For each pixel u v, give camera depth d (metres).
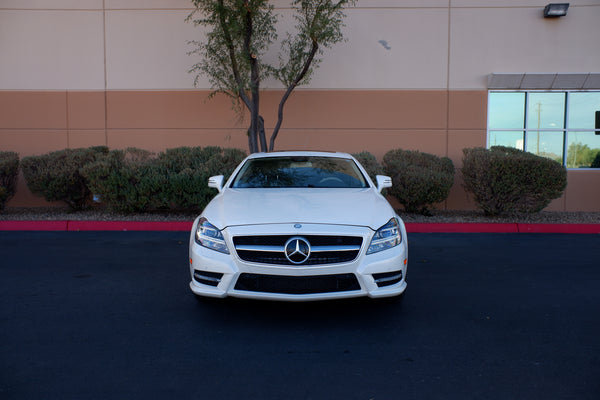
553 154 10.60
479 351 3.38
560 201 10.48
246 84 8.85
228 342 3.51
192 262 3.97
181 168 8.83
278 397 2.72
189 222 8.30
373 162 8.99
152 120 10.64
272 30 9.30
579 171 10.45
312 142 10.59
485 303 4.45
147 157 9.20
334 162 5.61
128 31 10.57
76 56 10.59
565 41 10.37
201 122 10.63
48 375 2.97
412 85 10.52
